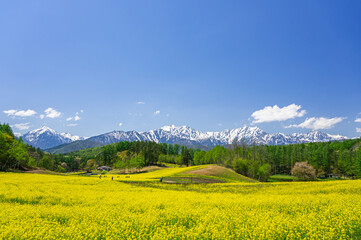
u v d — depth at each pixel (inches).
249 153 3897.6
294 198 730.8
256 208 610.2
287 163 4852.4
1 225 439.5
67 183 1336.1
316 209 582.2
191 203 674.8
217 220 480.7
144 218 491.5
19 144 2711.6
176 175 2321.6
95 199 763.4
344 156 4037.9
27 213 536.7
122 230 416.2
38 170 3238.2
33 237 382.0
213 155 4461.1
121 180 1813.5
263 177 3351.4
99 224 459.8
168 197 806.5
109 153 5974.4
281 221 451.5
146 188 1246.3
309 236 390.3
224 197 805.2
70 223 473.1
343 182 1378.0
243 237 385.4
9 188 1003.3
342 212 511.5
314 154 4493.1
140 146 5565.9
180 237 383.2
